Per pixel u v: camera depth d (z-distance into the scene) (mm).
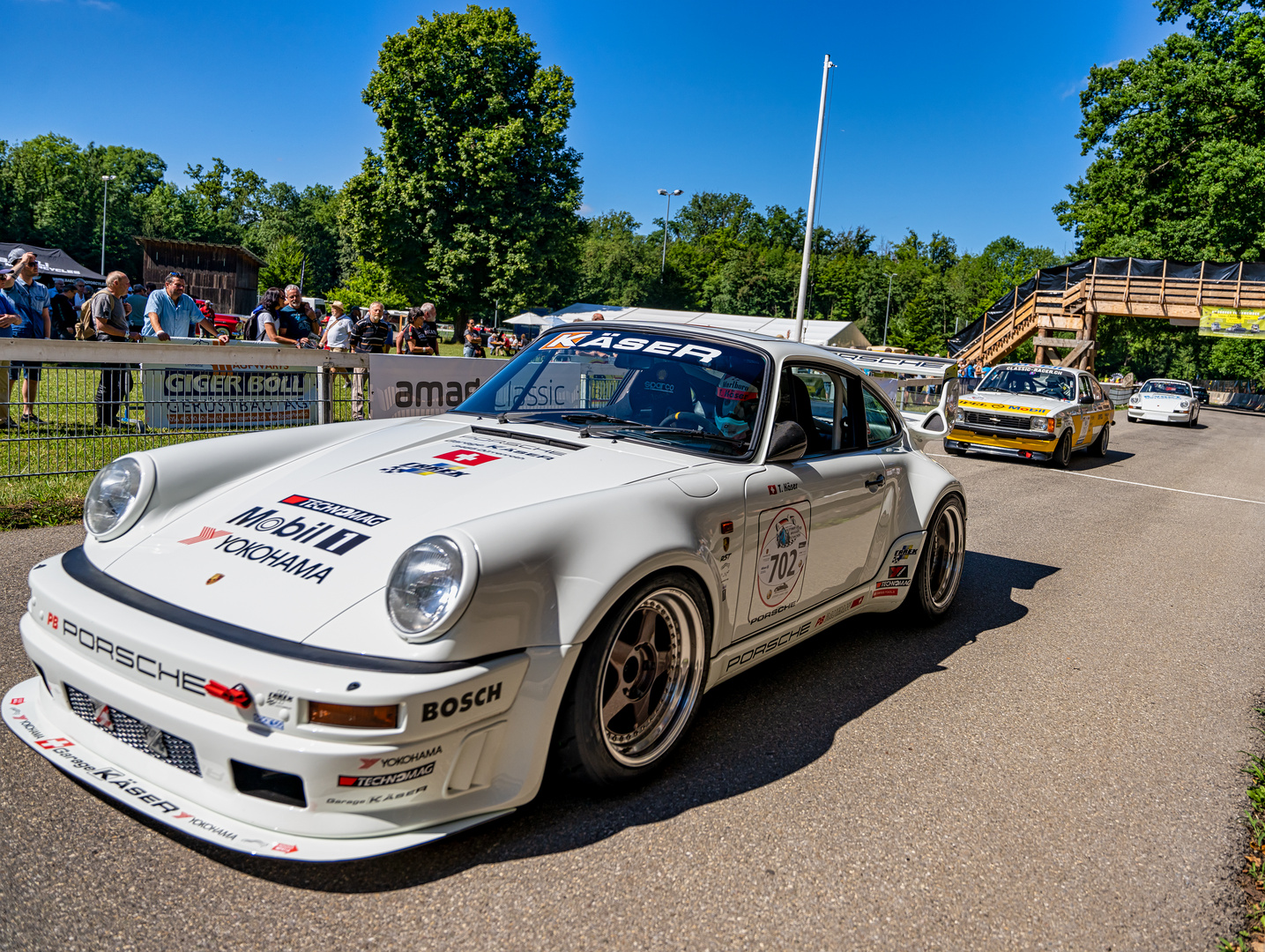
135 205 107188
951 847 2486
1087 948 2096
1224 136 34969
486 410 3467
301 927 1921
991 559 6426
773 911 2119
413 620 2010
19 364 5551
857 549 3721
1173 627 5008
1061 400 13375
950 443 13508
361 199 39781
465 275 38688
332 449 3037
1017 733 3336
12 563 4340
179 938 1858
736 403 3221
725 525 2773
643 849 2330
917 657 4137
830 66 20422
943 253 123062
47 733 2309
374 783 1963
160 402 6320
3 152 98500
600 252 71625
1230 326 27547
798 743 3084
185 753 2070
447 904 2035
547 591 2211
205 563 2293
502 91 39594
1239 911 2299
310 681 1889
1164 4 37281
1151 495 10672
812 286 90562
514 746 2209
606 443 3051
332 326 11734
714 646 2840
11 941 1798
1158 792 2938
